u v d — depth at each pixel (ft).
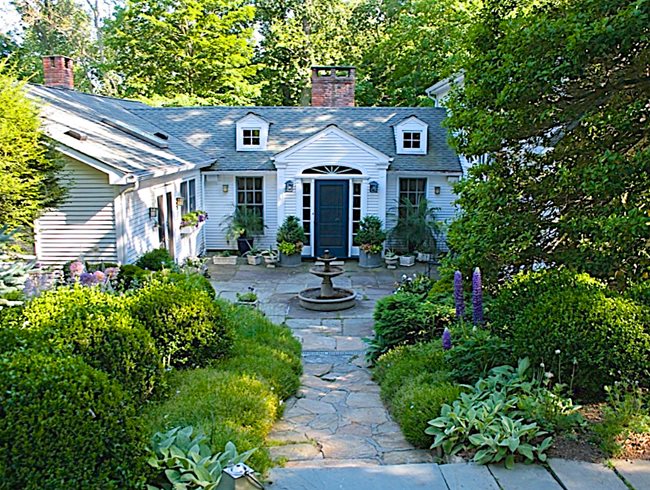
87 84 108.06
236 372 18.78
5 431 8.98
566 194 19.42
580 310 14.66
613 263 17.61
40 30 105.60
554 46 17.98
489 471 11.62
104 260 32.55
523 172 20.51
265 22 94.68
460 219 22.89
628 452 12.09
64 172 31.55
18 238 28.60
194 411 14.64
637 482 11.00
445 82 52.47
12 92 26.81
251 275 45.55
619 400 13.76
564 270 18.04
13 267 20.86
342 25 92.73
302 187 50.19
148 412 14.61
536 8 19.57
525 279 18.51
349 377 22.56
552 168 20.36
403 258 48.60
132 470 9.82
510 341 16.51
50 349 11.44
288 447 14.66
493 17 21.03
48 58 53.57
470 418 13.12
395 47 79.92
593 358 14.05
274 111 57.31
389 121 55.83
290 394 19.61
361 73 86.84
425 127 51.62
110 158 31.42
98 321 14.58
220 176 51.93
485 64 20.16
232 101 81.46
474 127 21.42
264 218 52.42
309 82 87.56
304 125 55.26
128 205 33.65
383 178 49.62
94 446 9.42
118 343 14.48
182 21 77.66
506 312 17.90
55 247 32.48
